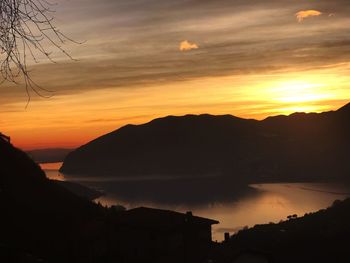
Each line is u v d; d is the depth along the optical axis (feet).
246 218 517.96
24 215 144.97
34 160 244.22
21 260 27.12
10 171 181.27
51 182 224.12
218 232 406.41
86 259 141.28
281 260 188.24
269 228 250.37
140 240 146.10
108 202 637.71
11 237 120.98
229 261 138.31
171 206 654.94
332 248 190.19
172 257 143.64
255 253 135.03
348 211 241.55
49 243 134.31
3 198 142.31
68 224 163.22
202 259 151.74
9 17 15.90
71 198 219.41
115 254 148.87
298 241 206.69
